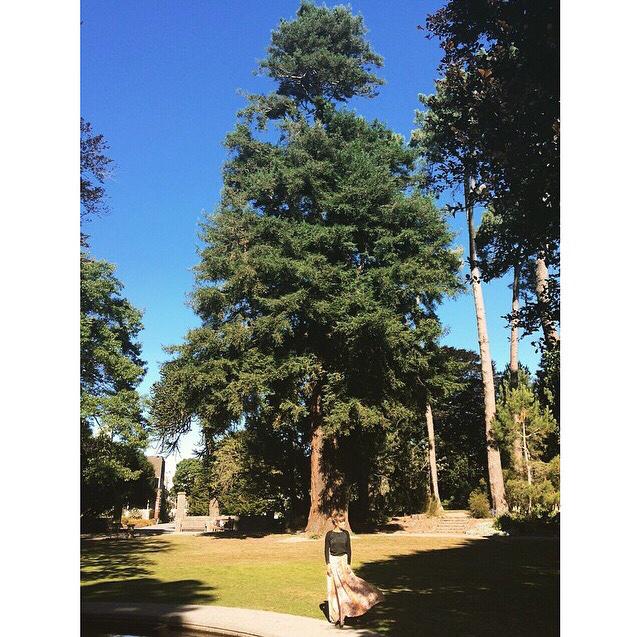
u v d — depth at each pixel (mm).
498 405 28375
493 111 8562
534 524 25172
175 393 28922
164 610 9375
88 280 23922
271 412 27312
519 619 8859
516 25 8109
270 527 34125
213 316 27297
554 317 8547
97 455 25812
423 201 26859
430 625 8461
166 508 72562
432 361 28422
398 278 25688
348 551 8875
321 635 7820
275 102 29812
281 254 26203
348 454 28422
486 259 9523
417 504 34688
